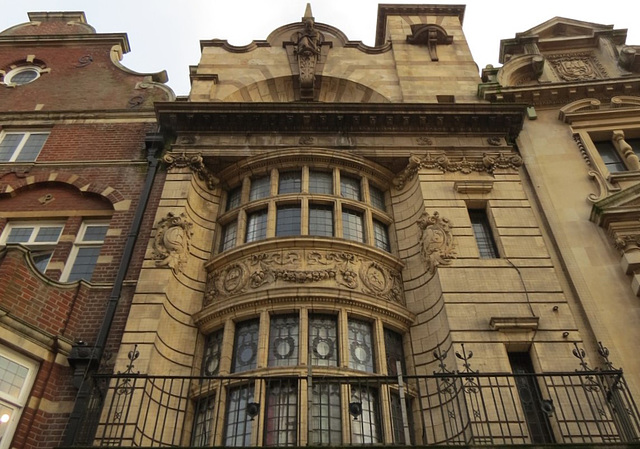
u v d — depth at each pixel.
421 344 11.26
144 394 9.44
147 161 14.41
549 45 18.78
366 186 14.14
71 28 19.89
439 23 19.56
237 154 14.17
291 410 9.64
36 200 13.80
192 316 11.53
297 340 10.76
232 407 10.05
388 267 12.47
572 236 12.72
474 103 14.91
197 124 14.73
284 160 14.10
